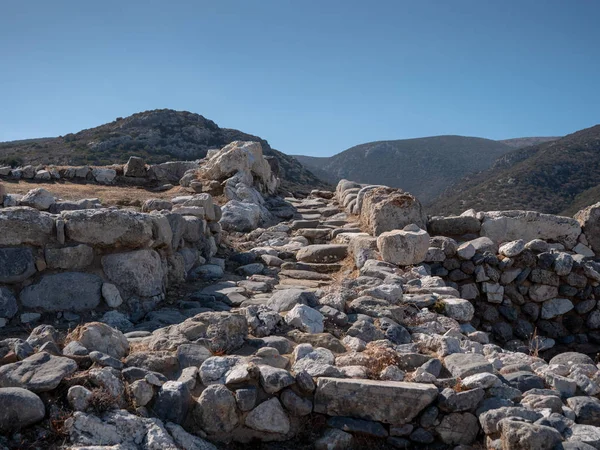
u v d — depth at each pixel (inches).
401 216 346.0
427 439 151.9
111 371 148.1
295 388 158.2
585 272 296.8
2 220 213.8
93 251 227.6
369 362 171.0
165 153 1684.3
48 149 1679.4
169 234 256.8
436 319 221.0
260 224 471.8
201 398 149.9
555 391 160.4
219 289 262.4
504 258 300.7
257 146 585.6
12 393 133.1
